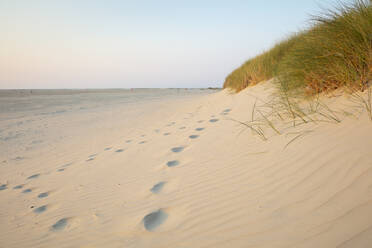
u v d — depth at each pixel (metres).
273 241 1.09
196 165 2.39
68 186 2.73
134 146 3.99
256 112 3.56
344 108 2.10
